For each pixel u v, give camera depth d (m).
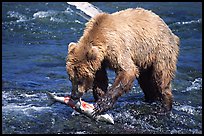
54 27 23.86
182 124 13.14
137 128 12.77
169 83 13.91
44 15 25.27
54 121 12.99
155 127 12.91
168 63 13.74
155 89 14.01
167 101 13.91
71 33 23.02
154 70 13.73
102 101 12.70
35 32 22.97
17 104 14.09
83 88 12.68
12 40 21.69
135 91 15.71
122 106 14.21
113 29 12.80
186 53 19.80
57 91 15.42
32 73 17.17
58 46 20.78
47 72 17.33
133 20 13.28
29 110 13.63
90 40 12.62
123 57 12.77
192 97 15.15
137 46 13.16
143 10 13.71
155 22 13.61
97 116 12.70
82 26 24.06
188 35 22.72
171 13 26.84
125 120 13.25
